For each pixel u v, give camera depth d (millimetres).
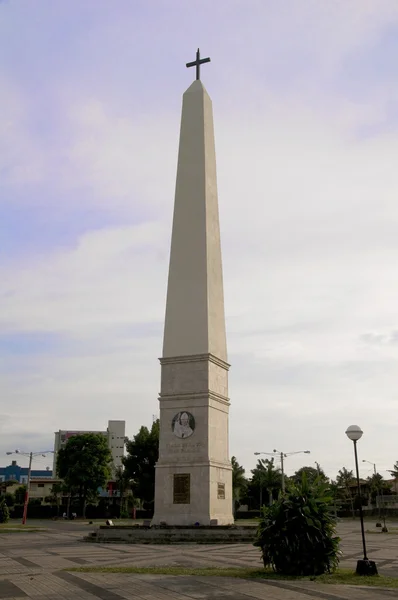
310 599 14672
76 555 26484
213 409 38906
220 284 42938
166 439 38594
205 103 44938
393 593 15633
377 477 122938
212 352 39719
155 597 14867
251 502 119125
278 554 19219
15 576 18828
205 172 42906
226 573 19312
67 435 132500
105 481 90125
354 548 33344
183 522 36562
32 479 116625
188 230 41938
